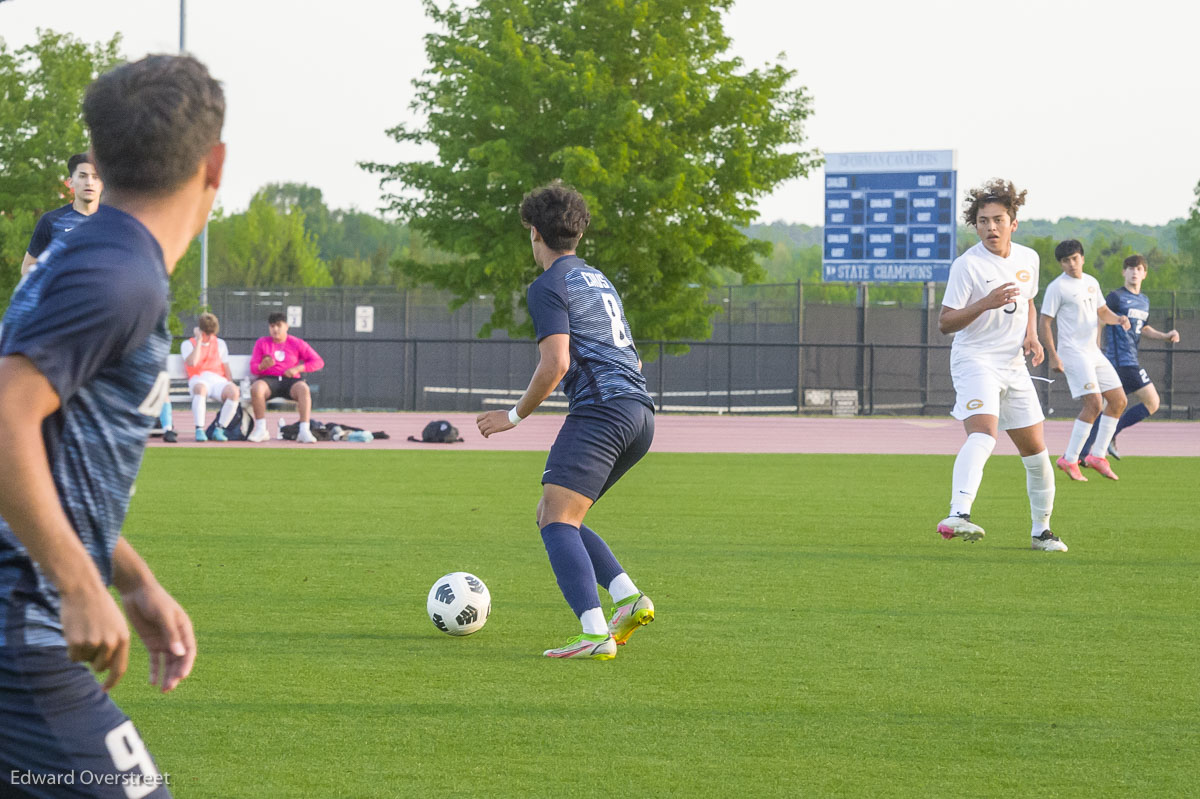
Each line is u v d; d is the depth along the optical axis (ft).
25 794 12.30
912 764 22.94
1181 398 189.88
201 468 86.84
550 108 180.65
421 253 613.52
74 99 208.54
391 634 34.60
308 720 25.70
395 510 63.36
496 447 113.19
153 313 12.31
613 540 53.83
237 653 31.94
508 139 180.34
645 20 186.60
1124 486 79.97
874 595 41.14
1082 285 79.15
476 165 181.57
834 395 178.50
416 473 85.15
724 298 224.94
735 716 26.30
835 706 27.20
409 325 231.71
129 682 28.60
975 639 34.40
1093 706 27.30
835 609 38.73
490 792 21.17
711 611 38.34
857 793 21.25
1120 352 93.91
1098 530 58.39
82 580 11.92
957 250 200.64
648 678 29.73
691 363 222.69
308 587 41.57
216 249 540.52
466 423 154.10
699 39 190.49
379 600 39.52
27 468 11.57
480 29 181.78
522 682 29.19
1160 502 70.54
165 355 13.05
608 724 25.61
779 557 49.29
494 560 47.65
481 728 25.23
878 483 81.56
